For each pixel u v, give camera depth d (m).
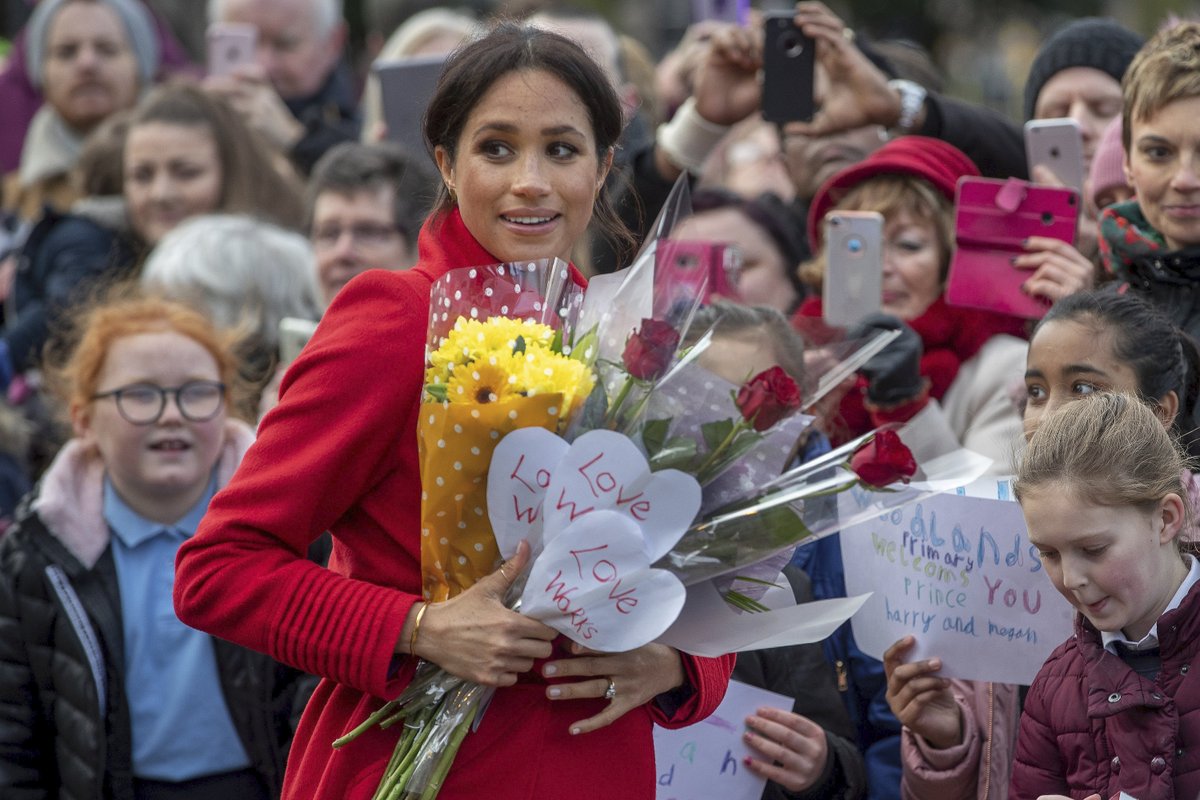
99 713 13.13
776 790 12.26
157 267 17.80
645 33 52.41
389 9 27.50
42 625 13.35
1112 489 9.18
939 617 10.83
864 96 16.81
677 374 9.09
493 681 8.71
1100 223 13.31
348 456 8.99
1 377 19.80
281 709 13.29
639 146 19.02
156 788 13.21
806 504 9.35
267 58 25.97
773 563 9.56
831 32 16.81
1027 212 14.14
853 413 12.89
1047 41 17.58
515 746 9.11
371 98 23.20
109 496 13.84
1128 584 9.22
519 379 8.73
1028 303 14.08
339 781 9.25
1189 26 12.89
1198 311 12.63
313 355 9.12
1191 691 9.38
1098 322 10.73
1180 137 12.36
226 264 17.53
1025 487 9.45
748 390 9.05
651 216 18.22
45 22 25.58
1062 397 10.73
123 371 13.72
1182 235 12.50
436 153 9.85
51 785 13.54
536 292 9.14
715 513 9.20
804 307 15.70
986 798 11.05
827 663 12.38
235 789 13.23
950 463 9.97
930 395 14.64
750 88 17.80
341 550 9.57
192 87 21.31
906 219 15.33
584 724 9.10
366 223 17.86
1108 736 9.61
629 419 9.00
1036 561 10.64
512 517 8.76
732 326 10.21
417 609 8.87
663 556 9.00
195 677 13.29
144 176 20.78
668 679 9.48
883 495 9.59
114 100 25.25
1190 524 9.84
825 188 16.08
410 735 9.12
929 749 11.14
